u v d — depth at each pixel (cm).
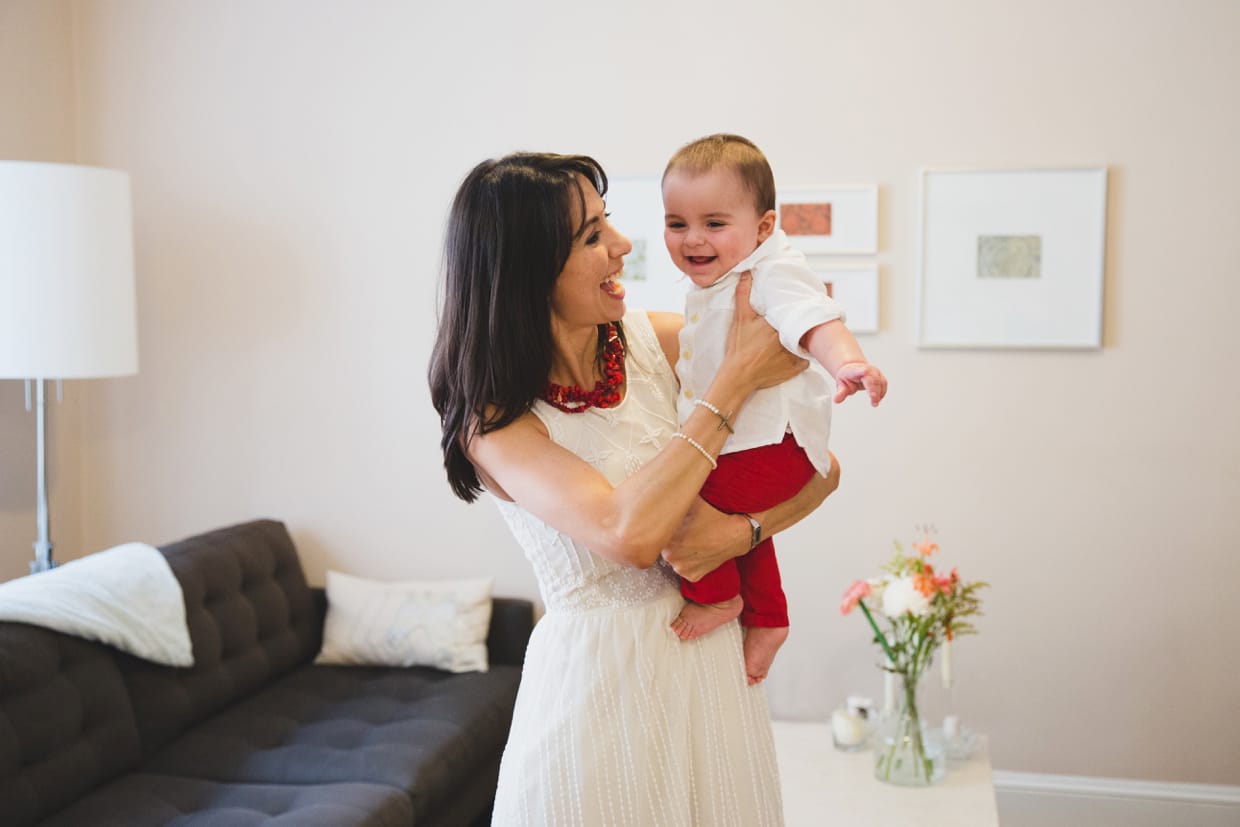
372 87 392
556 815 163
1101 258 357
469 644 368
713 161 167
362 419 400
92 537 415
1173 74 353
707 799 167
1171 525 362
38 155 388
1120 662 367
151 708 299
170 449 409
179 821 256
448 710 325
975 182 363
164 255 405
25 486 384
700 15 374
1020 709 373
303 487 405
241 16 397
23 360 319
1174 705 365
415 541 400
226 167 400
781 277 163
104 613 289
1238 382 355
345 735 307
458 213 161
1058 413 365
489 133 387
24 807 247
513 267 156
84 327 324
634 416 171
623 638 166
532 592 397
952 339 368
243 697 341
